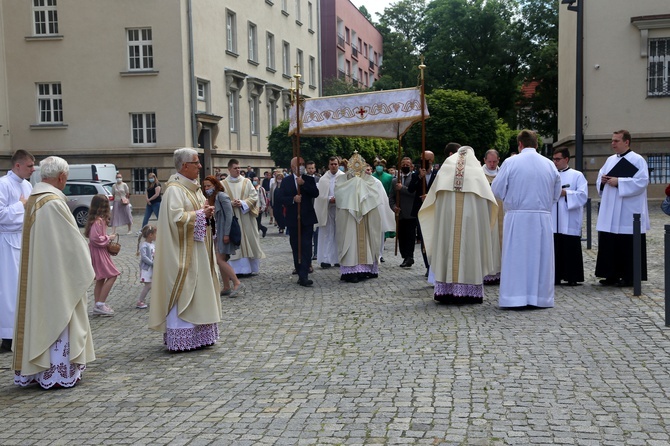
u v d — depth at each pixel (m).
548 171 9.00
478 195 9.39
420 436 4.77
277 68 44.16
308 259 11.90
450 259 9.48
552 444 4.57
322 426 5.03
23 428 5.29
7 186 7.78
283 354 7.26
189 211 7.52
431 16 59.34
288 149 33.88
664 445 4.50
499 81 51.72
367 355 7.03
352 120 12.08
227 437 4.89
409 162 14.66
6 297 7.75
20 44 31.77
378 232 12.27
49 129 31.88
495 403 5.39
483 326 8.11
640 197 10.30
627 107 29.17
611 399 5.42
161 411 5.55
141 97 31.25
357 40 66.19
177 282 7.44
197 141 32.03
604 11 29.06
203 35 33.03
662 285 10.52
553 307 9.07
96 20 31.25
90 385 6.42
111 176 28.56
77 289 6.37
